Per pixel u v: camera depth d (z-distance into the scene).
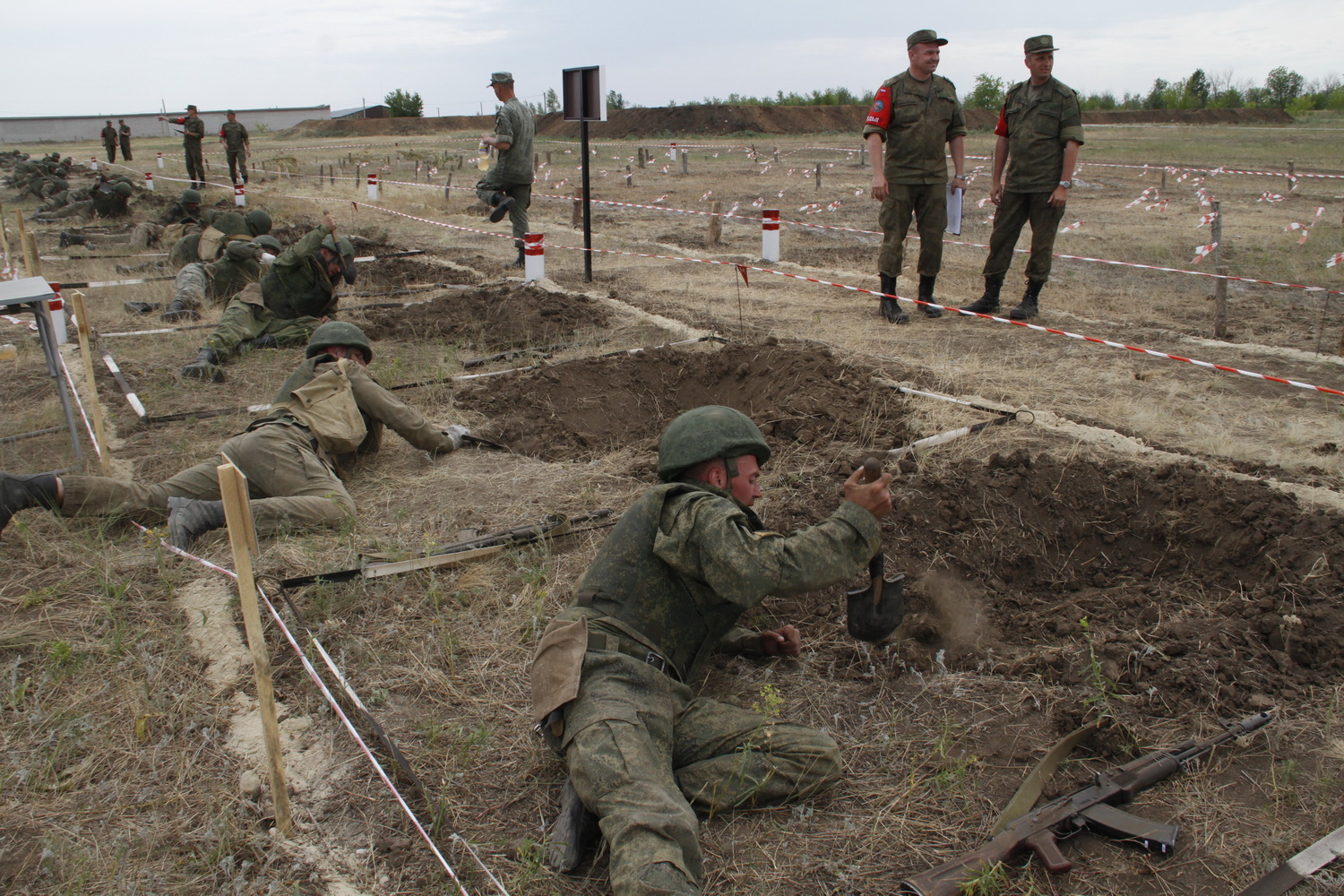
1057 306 9.03
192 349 7.99
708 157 33.78
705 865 2.50
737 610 2.92
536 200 19.98
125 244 14.01
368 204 18.12
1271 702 3.04
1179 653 3.29
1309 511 4.05
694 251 13.05
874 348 7.46
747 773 2.66
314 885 2.45
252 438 4.68
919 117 8.02
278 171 28.27
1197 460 4.88
